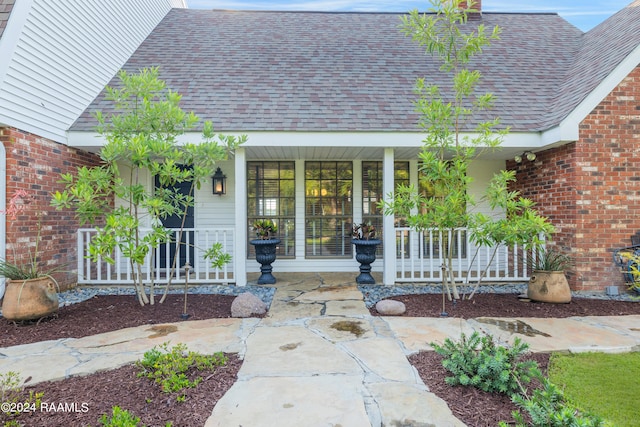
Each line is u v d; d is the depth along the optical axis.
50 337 3.53
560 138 5.37
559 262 5.04
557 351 3.18
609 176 5.45
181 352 2.92
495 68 7.23
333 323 3.96
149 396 2.36
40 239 5.05
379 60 7.53
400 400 2.32
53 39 5.15
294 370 2.76
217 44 7.89
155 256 6.64
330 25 8.99
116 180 4.19
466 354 2.58
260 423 2.07
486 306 4.62
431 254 6.16
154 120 4.31
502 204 4.38
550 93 6.48
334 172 7.68
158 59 7.20
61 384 2.55
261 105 6.04
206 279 6.07
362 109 6.05
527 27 8.89
